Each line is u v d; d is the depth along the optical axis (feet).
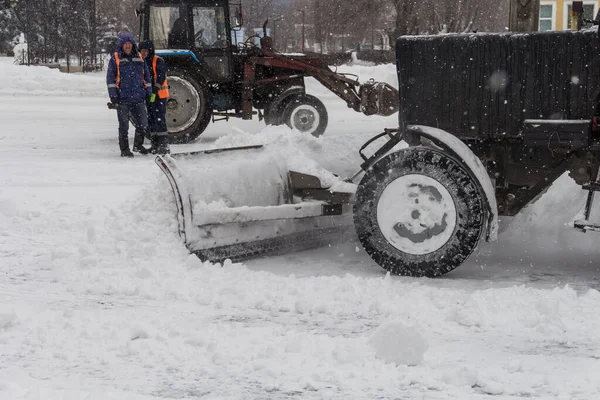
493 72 19.90
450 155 19.25
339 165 23.68
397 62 20.93
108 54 154.71
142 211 22.50
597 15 19.02
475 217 18.99
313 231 22.65
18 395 12.32
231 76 49.08
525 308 16.37
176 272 19.43
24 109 66.95
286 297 17.48
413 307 16.79
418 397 12.49
